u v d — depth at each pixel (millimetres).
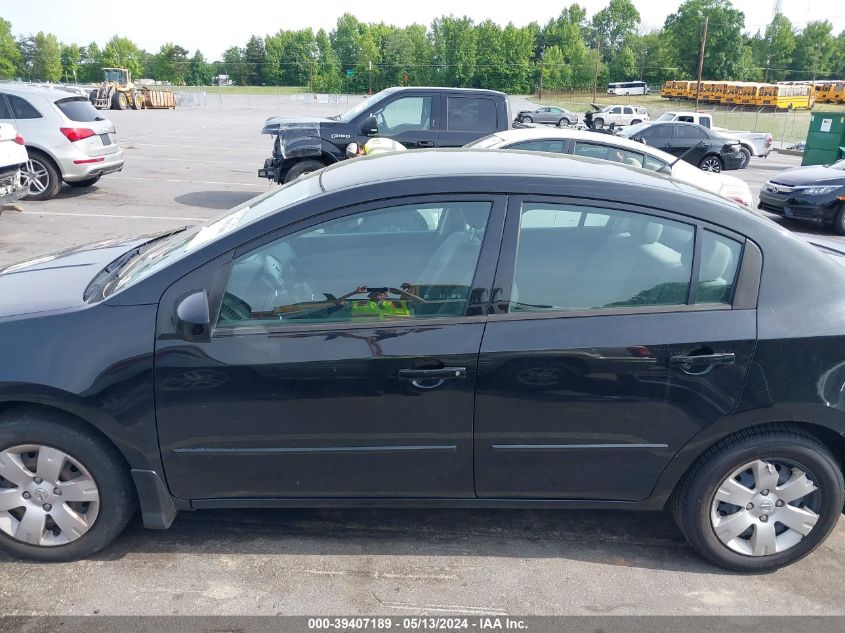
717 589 2867
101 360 2607
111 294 2744
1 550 2941
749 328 2689
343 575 2865
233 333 2646
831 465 2832
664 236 2768
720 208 2805
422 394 2658
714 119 49219
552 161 3205
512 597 2771
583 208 2754
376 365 2625
